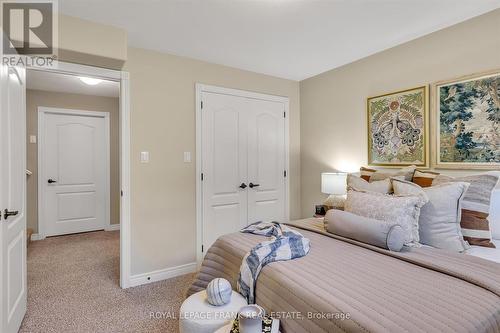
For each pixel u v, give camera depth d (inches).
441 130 90.7
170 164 112.7
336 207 107.0
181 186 115.4
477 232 68.1
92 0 74.0
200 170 120.2
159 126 109.9
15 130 72.7
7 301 65.1
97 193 184.4
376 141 110.9
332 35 95.9
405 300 41.7
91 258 133.2
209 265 77.3
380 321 36.6
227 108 127.6
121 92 102.1
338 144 128.1
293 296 47.0
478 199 69.9
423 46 95.7
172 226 113.2
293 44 103.3
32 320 80.3
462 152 85.7
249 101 134.4
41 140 165.9
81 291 99.1
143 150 106.4
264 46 105.3
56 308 87.2
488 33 80.1
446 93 89.4
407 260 57.8
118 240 163.5
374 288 45.7
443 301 41.4
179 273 114.7
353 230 69.9
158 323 79.4
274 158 143.5
